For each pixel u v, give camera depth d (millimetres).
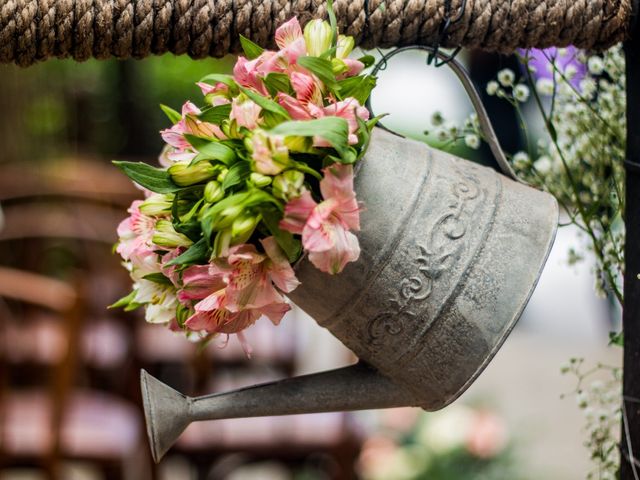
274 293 963
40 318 2559
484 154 4160
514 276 1016
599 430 1214
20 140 3881
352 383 1047
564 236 4949
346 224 951
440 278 1007
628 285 1104
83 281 1914
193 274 968
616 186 1160
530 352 4219
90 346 2383
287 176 935
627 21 1071
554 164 1247
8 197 3100
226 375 2484
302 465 2139
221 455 2098
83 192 3113
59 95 4336
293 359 2490
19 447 1966
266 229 961
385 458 2465
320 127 932
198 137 958
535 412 3510
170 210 1005
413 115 5574
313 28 982
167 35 1054
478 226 1017
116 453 2023
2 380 1938
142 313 2141
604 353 4145
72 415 2109
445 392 1030
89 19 1041
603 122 1196
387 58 1062
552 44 1081
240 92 977
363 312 1014
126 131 4973
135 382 2105
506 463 2529
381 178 1005
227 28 1052
